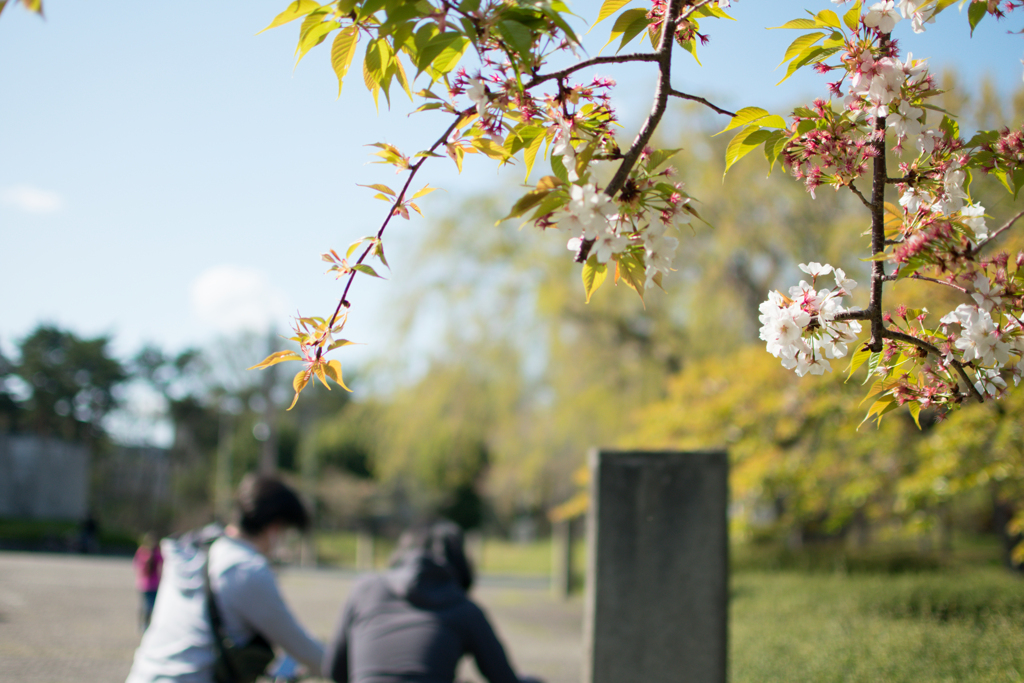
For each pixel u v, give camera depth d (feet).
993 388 5.97
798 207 39.34
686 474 10.68
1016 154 6.50
